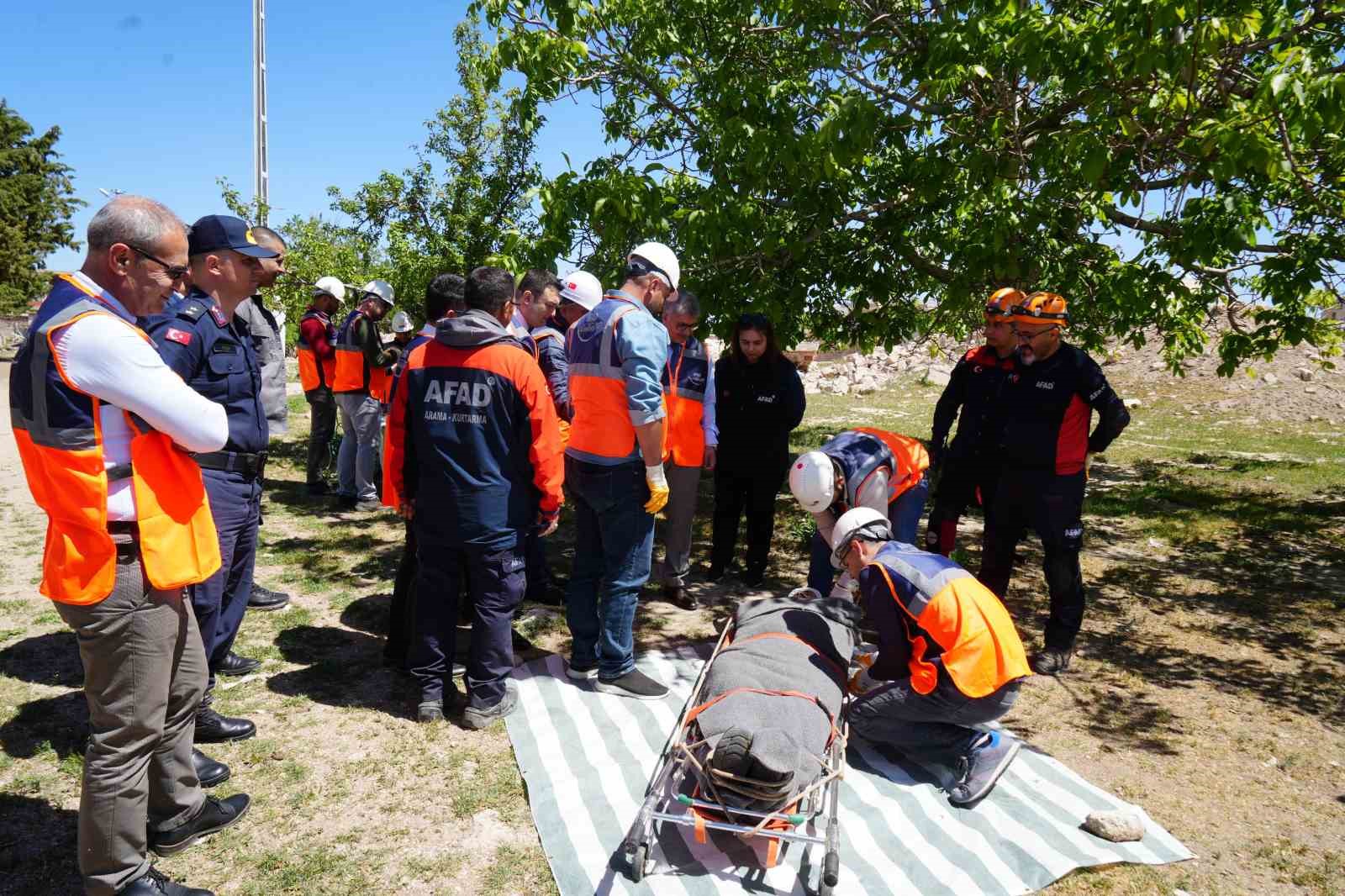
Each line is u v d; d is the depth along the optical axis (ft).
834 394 71.97
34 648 15.70
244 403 12.29
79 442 8.02
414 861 10.28
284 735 13.05
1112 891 10.07
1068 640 16.69
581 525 14.84
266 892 9.69
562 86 21.95
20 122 146.41
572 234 21.58
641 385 13.28
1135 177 19.47
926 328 28.89
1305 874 10.52
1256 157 15.02
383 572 20.67
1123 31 15.98
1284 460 43.27
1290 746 13.88
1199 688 16.02
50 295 8.29
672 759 10.83
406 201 35.14
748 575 20.95
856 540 12.34
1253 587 22.06
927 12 21.91
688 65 24.18
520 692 14.65
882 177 23.75
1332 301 25.23
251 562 13.26
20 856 10.09
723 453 20.18
